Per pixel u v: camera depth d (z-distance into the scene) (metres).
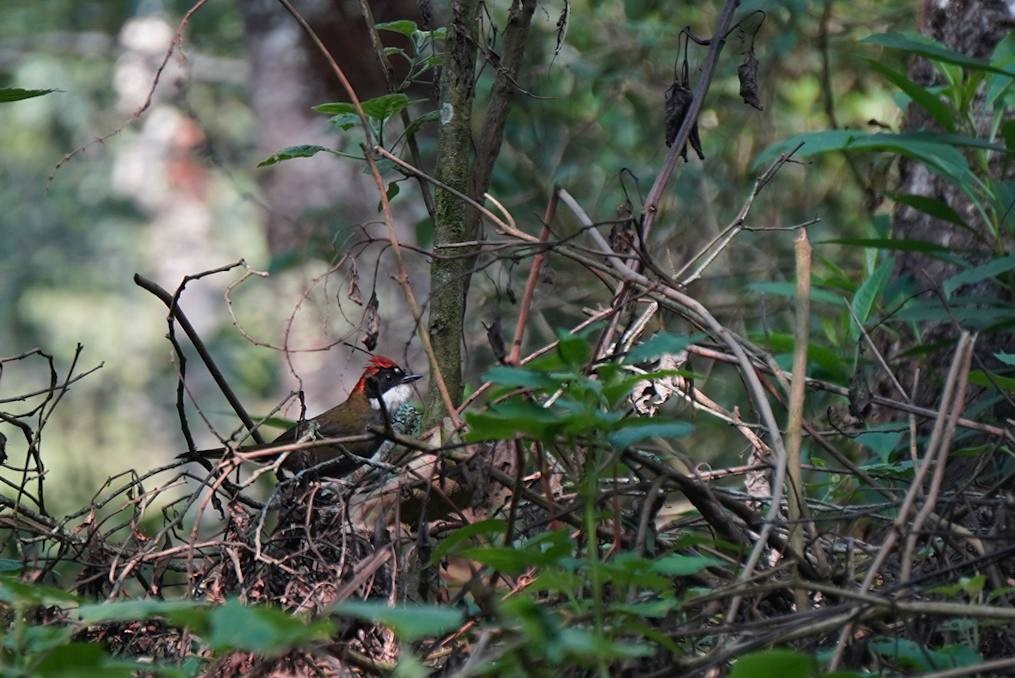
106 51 31.30
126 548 7.20
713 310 15.61
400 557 6.54
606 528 6.82
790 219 17.39
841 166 17.25
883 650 5.72
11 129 31.78
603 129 18.34
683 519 7.79
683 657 5.50
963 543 6.93
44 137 32.03
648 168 17.41
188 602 4.94
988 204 9.86
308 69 19.25
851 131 9.10
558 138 18.28
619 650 4.50
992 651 6.37
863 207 16.00
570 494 7.19
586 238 16.55
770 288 10.20
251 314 27.16
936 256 9.21
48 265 31.80
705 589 6.46
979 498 7.17
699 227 17.03
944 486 8.91
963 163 9.10
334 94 19.14
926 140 8.48
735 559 6.93
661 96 18.12
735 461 13.24
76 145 31.77
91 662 4.63
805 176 17.56
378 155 8.55
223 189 31.20
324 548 6.79
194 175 30.59
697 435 13.40
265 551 6.86
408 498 7.02
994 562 6.11
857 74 17.98
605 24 18.55
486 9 8.91
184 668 5.97
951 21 11.26
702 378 5.89
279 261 16.78
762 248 16.94
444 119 8.22
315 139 19.23
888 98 17.91
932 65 11.50
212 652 6.29
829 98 16.27
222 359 27.97
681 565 5.27
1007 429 7.64
